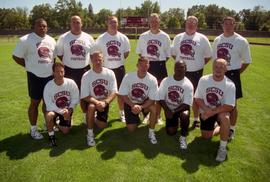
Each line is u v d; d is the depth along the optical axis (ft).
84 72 20.45
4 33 197.36
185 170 15.42
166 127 19.40
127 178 14.62
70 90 18.79
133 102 19.57
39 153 16.90
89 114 17.85
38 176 14.71
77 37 20.03
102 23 273.33
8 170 15.21
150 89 18.83
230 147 18.08
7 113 23.41
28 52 18.13
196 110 20.68
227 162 16.30
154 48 21.21
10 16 245.65
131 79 19.01
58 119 20.67
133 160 16.29
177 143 18.43
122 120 21.91
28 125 20.93
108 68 21.39
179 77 18.31
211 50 20.49
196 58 20.18
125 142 18.43
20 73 42.14
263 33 196.95
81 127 20.70
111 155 16.78
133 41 127.95
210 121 18.29
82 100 20.35
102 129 20.38
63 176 14.73
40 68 18.29
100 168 15.44
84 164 15.80
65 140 18.60
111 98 19.26
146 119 21.88
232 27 18.89
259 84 36.37
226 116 16.87
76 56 19.97
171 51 21.36
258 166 15.96
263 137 19.69
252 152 17.52
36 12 253.65
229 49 19.06
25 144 18.01
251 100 28.63
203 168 15.65
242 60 19.72
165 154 17.02
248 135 19.98
